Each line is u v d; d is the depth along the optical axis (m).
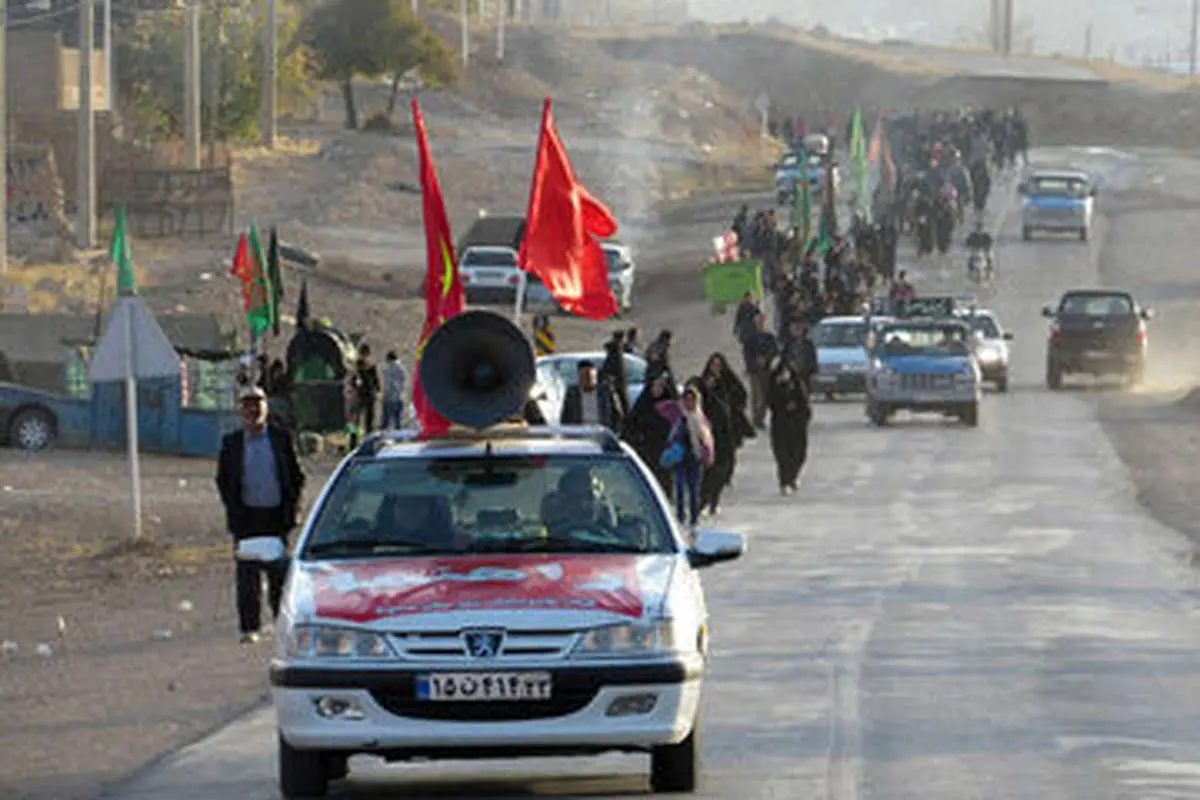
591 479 22.92
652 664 20.38
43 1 172.00
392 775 23.30
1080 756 23.81
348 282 127.19
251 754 24.83
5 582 44.31
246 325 102.19
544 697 20.23
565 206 42.53
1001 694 28.28
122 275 59.25
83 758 25.16
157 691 30.52
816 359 78.75
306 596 21.02
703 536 22.81
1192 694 28.31
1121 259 154.75
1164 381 105.19
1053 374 98.94
